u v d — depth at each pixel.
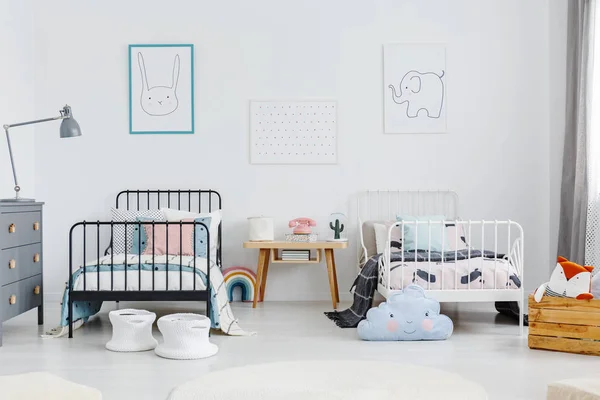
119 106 5.04
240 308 4.67
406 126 5.05
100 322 4.20
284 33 5.05
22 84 4.86
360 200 5.06
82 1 5.02
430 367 2.88
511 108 5.05
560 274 3.37
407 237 4.45
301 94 5.06
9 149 4.18
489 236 5.06
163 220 4.48
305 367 2.81
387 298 3.70
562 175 4.73
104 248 5.04
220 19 5.04
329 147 5.05
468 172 5.06
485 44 5.05
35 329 3.95
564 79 4.98
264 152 5.05
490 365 3.04
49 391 1.80
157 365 3.05
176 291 3.70
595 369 2.98
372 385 2.47
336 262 5.05
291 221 4.88
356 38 5.05
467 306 4.82
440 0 5.05
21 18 4.85
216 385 2.46
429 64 5.05
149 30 5.03
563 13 4.98
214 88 5.05
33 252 4.02
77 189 5.04
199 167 5.05
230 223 5.05
